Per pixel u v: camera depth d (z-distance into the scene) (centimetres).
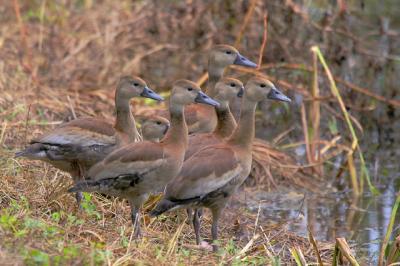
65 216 1109
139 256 1003
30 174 1274
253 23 1922
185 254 1040
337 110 1855
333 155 1630
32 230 996
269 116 1892
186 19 1988
